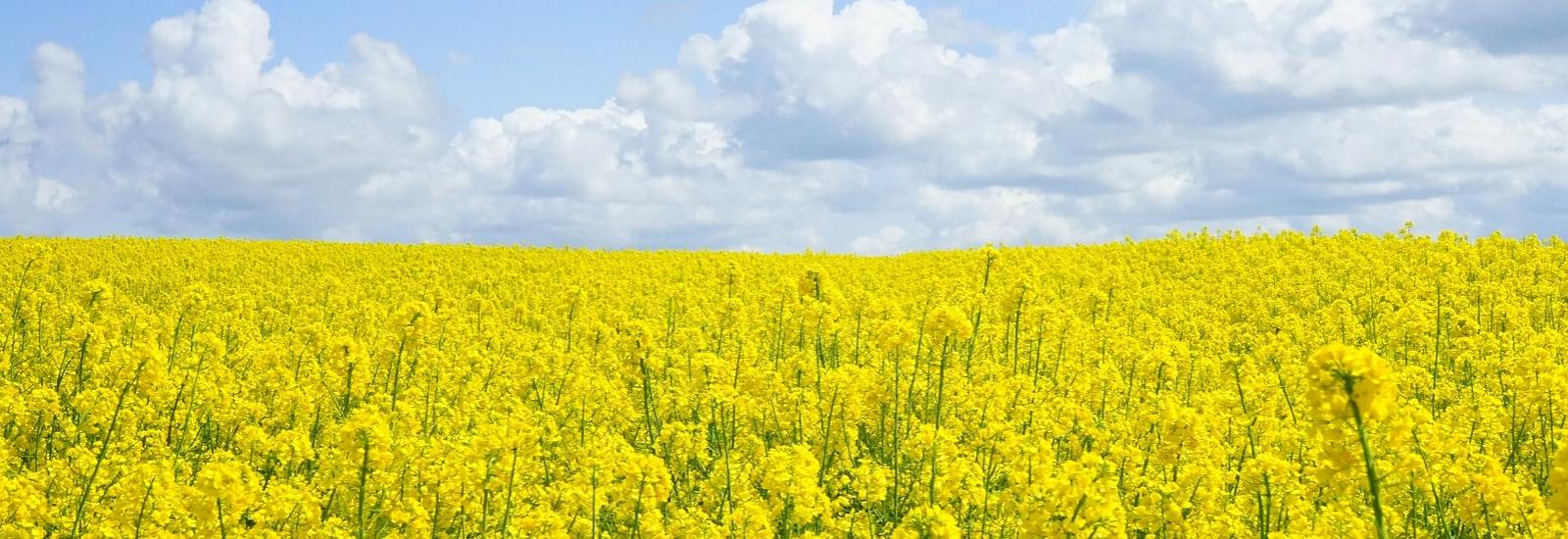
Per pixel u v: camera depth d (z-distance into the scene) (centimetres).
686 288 2319
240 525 785
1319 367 478
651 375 1256
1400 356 1642
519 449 790
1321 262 3019
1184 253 3403
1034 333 1565
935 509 577
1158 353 1260
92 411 1068
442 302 1711
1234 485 912
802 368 1247
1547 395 969
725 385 1048
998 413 1157
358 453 737
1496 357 1311
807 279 1377
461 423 1170
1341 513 689
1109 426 1038
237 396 1265
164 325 1471
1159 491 744
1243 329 2098
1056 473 641
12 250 3366
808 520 817
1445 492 824
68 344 1225
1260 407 1041
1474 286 2234
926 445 895
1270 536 691
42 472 938
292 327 2078
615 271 3534
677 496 982
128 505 768
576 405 1196
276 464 1058
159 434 1094
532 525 751
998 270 3064
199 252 3762
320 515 844
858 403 1099
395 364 1352
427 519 805
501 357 1625
